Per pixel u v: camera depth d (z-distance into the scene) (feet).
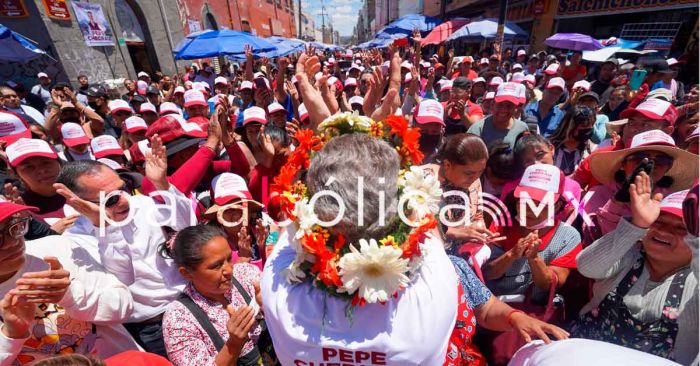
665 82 17.71
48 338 4.83
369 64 33.06
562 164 11.21
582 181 9.50
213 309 5.39
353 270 2.64
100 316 5.05
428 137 10.41
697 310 4.35
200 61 55.21
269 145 9.20
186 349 5.02
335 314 2.89
